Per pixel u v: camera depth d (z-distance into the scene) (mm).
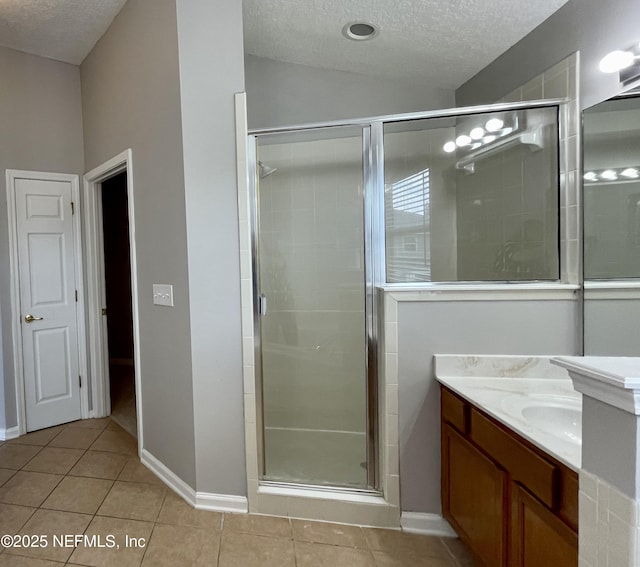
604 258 1539
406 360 1719
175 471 2084
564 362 803
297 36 2211
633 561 657
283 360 2469
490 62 2318
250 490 1883
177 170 1898
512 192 1992
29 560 1568
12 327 2701
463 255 2168
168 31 1890
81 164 2965
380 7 1910
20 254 2732
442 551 1636
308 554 1610
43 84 2787
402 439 1744
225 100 1817
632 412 649
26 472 2248
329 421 2465
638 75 1415
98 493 2039
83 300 3023
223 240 1851
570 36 1713
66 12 2293
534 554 1105
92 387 3080
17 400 2729
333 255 2389
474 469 1433
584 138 1630
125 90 2307
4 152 2646
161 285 2088
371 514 1789
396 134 2107
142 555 1598
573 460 949
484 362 1662
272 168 2320
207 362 1887
